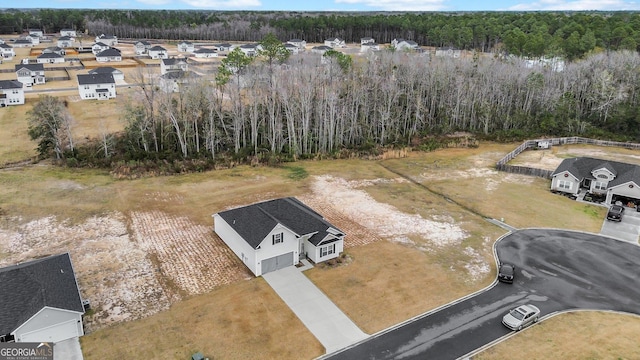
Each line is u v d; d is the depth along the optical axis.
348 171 51.44
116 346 22.44
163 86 59.44
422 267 30.58
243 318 24.80
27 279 24.05
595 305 26.45
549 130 67.19
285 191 44.53
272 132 57.31
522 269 30.45
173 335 23.33
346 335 23.56
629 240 34.88
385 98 63.69
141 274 29.17
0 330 21.33
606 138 64.94
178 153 52.03
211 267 30.19
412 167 53.28
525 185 47.22
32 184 43.97
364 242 34.12
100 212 38.69
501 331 23.95
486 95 70.25
